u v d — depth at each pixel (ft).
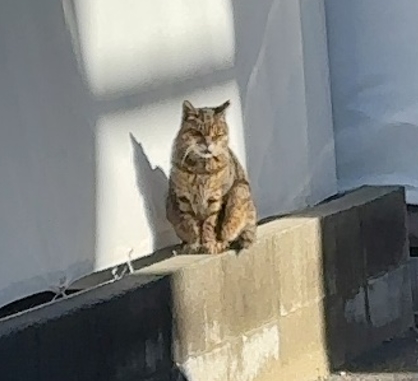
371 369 12.55
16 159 9.87
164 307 10.44
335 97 14.17
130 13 10.99
